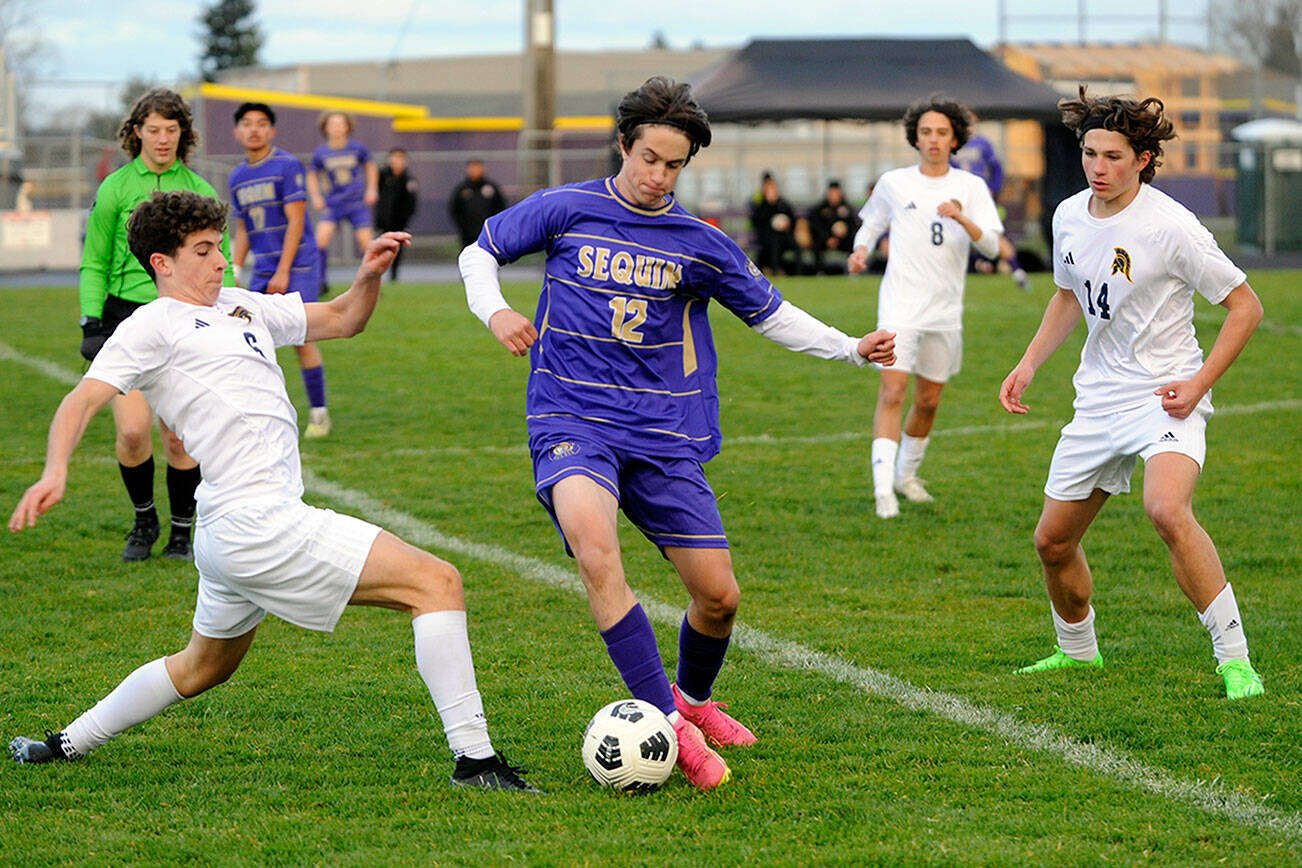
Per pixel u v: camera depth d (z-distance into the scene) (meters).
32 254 70.25
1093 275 12.59
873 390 32.88
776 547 18.80
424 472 23.52
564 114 116.44
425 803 10.08
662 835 9.42
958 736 11.52
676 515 10.81
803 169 90.81
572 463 10.56
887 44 62.47
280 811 9.99
